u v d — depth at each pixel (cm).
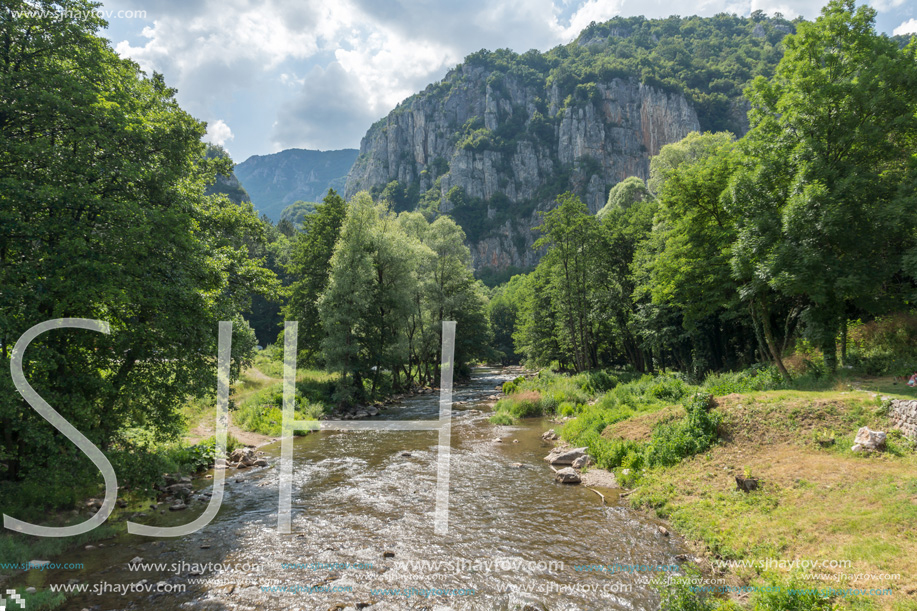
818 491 898
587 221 3622
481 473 1451
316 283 3716
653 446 1359
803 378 1630
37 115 1016
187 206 1327
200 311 1226
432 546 927
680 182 2138
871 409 1126
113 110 1066
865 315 1927
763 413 1273
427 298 4297
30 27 1034
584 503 1152
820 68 1661
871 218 1433
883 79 1504
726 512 941
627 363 4738
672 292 2261
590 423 1811
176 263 1191
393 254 3462
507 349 8894
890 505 770
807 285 1498
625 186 5181
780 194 1680
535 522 1039
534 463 1564
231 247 1625
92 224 1032
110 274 992
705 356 2909
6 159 983
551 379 3497
